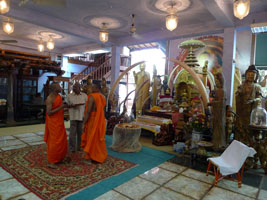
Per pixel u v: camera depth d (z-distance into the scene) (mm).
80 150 4359
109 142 5234
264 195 2805
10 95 8164
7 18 6785
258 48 7543
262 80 6461
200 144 3941
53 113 3396
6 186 2771
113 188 2822
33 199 2475
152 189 2848
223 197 2715
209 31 6684
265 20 5527
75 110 4184
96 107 3602
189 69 5363
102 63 13195
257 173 3611
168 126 5418
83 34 7734
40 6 5875
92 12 6180
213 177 3322
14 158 3779
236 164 2963
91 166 3537
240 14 3963
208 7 4793
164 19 6562
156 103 7531
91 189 2766
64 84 8625
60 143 3459
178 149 4590
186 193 2777
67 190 2707
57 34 8797
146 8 5684
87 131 3643
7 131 5977
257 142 3736
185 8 5605
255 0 5020
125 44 8914
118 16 6418
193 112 4871
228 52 6129
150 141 5594
